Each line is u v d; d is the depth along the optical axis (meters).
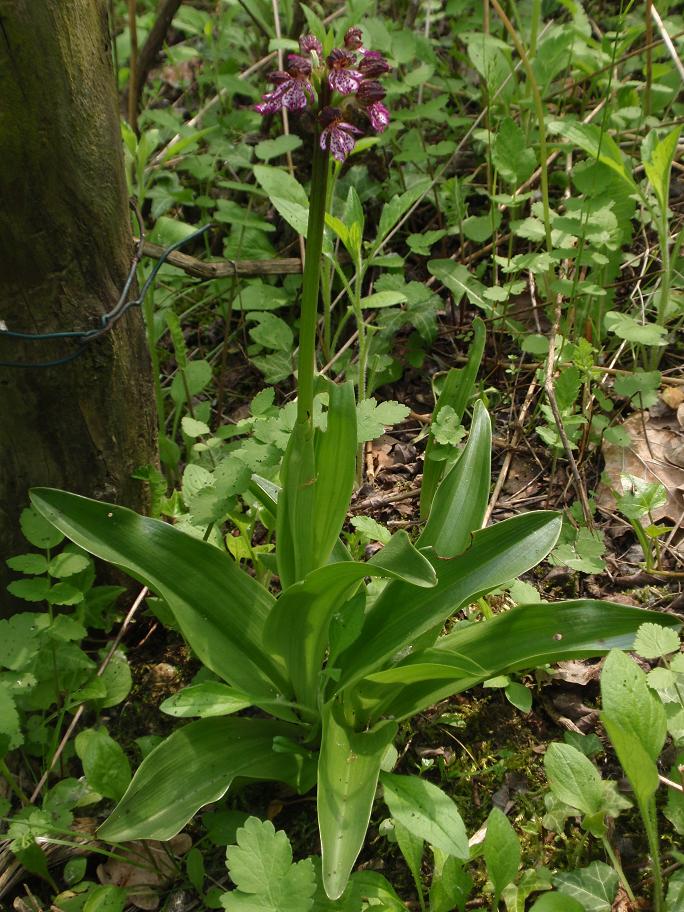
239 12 1.14
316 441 0.54
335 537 0.52
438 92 1.02
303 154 0.91
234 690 0.51
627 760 0.45
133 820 0.49
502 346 0.83
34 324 0.55
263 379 0.85
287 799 0.57
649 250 0.83
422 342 0.83
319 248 0.44
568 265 0.83
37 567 0.55
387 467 0.77
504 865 0.47
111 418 0.60
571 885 0.50
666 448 0.73
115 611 0.66
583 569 0.63
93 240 0.54
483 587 0.52
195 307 0.87
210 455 0.74
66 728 0.61
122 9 1.15
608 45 0.81
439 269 0.80
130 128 0.79
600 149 0.68
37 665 0.58
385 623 0.53
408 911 0.50
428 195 0.90
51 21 0.48
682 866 0.51
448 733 0.59
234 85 0.91
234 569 0.56
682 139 0.87
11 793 0.57
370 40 0.84
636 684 0.46
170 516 0.69
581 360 0.69
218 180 0.97
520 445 0.76
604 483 0.69
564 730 0.59
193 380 0.74
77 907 0.52
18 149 0.49
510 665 0.52
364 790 0.48
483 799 0.56
